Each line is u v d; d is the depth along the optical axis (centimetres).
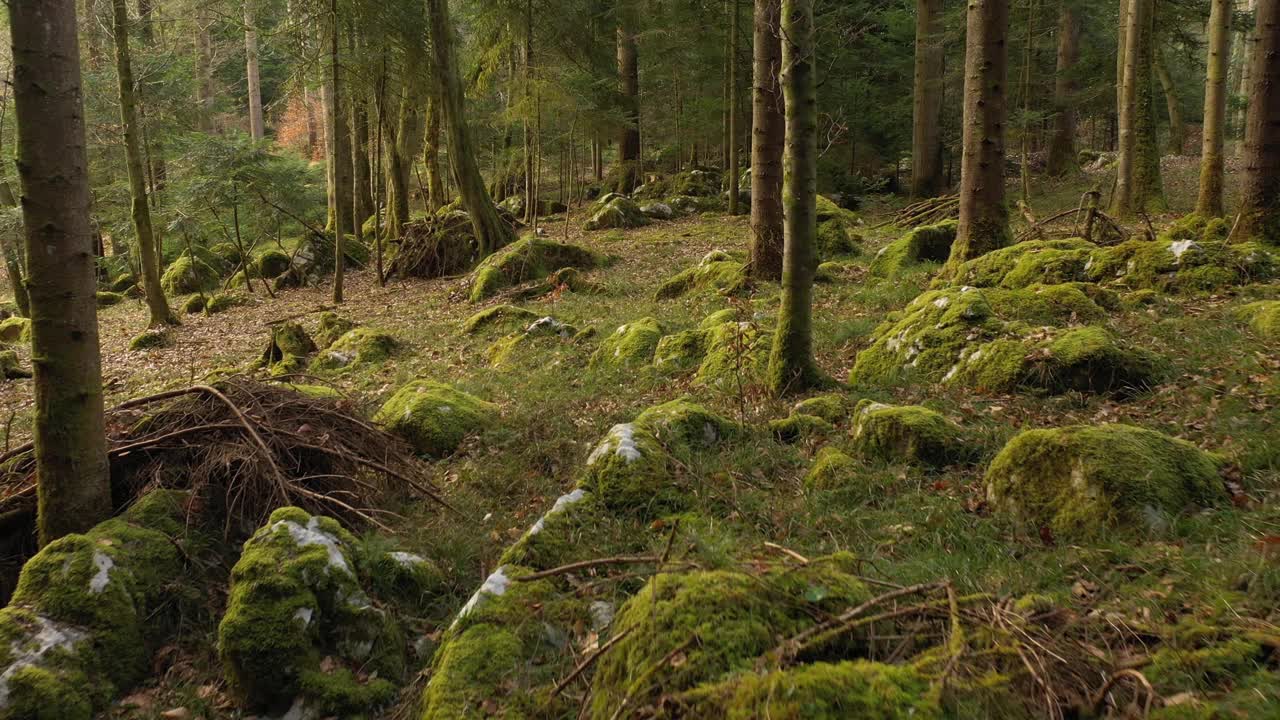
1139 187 1728
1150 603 307
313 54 1900
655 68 3089
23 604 384
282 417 573
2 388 1224
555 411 765
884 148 3075
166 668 402
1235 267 827
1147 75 1695
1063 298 777
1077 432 430
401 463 607
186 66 2375
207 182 2002
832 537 427
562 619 366
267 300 2005
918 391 668
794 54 668
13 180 2080
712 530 441
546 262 1709
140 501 476
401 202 2516
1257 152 954
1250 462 434
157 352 1461
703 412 612
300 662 366
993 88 1070
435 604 442
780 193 1280
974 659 263
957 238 1126
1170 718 230
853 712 237
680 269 1650
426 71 2136
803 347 715
